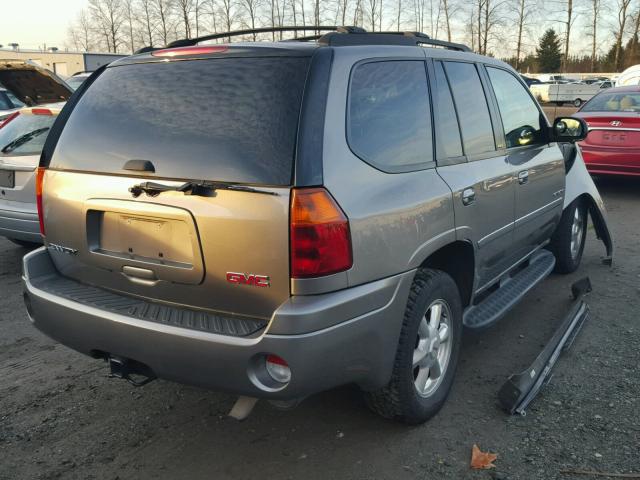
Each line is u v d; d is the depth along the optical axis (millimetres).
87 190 2881
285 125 2473
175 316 2650
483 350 4102
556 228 5297
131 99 2895
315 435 3135
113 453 3020
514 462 2873
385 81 2936
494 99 3930
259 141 2490
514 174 3912
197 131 2627
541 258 4906
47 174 3084
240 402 2609
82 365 3979
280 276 2432
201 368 2514
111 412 3395
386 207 2672
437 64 3385
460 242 3299
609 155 9031
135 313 2699
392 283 2699
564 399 3412
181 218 2584
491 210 3598
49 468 2904
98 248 2936
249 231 2447
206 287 2607
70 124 3074
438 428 3170
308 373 2420
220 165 2520
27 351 4199
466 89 3613
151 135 2738
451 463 2883
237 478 2814
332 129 2545
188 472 2865
